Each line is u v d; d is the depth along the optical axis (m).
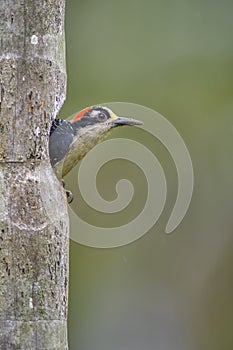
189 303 15.09
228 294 15.18
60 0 6.61
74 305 14.66
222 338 14.93
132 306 14.73
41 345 6.30
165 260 14.70
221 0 14.64
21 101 6.41
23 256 6.30
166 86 14.44
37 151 6.48
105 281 14.73
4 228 6.27
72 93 14.18
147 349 14.64
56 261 6.43
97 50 14.36
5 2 6.34
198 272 15.14
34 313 6.30
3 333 6.22
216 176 14.61
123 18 14.49
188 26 14.55
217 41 14.53
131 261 14.71
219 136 14.49
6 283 6.25
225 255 15.12
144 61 14.41
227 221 15.14
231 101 14.50
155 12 14.52
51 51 6.52
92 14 14.44
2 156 6.39
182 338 14.77
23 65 6.39
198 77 14.49
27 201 6.36
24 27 6.38
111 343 14.61
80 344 14.58
